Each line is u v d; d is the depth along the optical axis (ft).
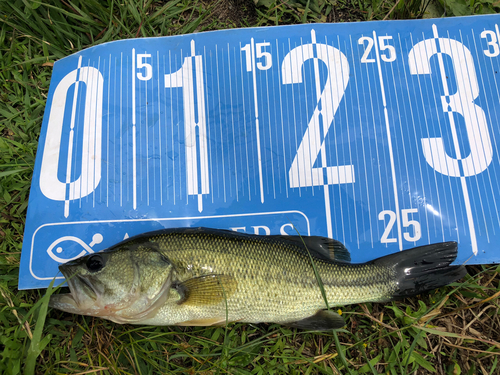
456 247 1.06
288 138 1.15
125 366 1.06
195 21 1.22
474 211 1.11
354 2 1.24
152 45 1.19
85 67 1.18
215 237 1.02
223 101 1.17
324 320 1.03
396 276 1.05
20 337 1.04
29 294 1.10
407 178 1.13
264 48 1.18
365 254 1.11
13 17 1.19
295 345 1.09
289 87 1.17
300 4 1.23
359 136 1.15
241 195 1.13
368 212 1.12
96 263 0.99
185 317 1.01
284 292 1.01
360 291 1.04
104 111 1.16
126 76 1.18
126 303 0.99
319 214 1.12
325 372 1.07
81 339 1.08
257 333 1.09
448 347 1.09
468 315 1.10
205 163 1.14
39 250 1.10
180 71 1.18
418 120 1.15
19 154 1.16
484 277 1.11
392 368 1.06
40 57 1.20
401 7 1.21
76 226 1.11
